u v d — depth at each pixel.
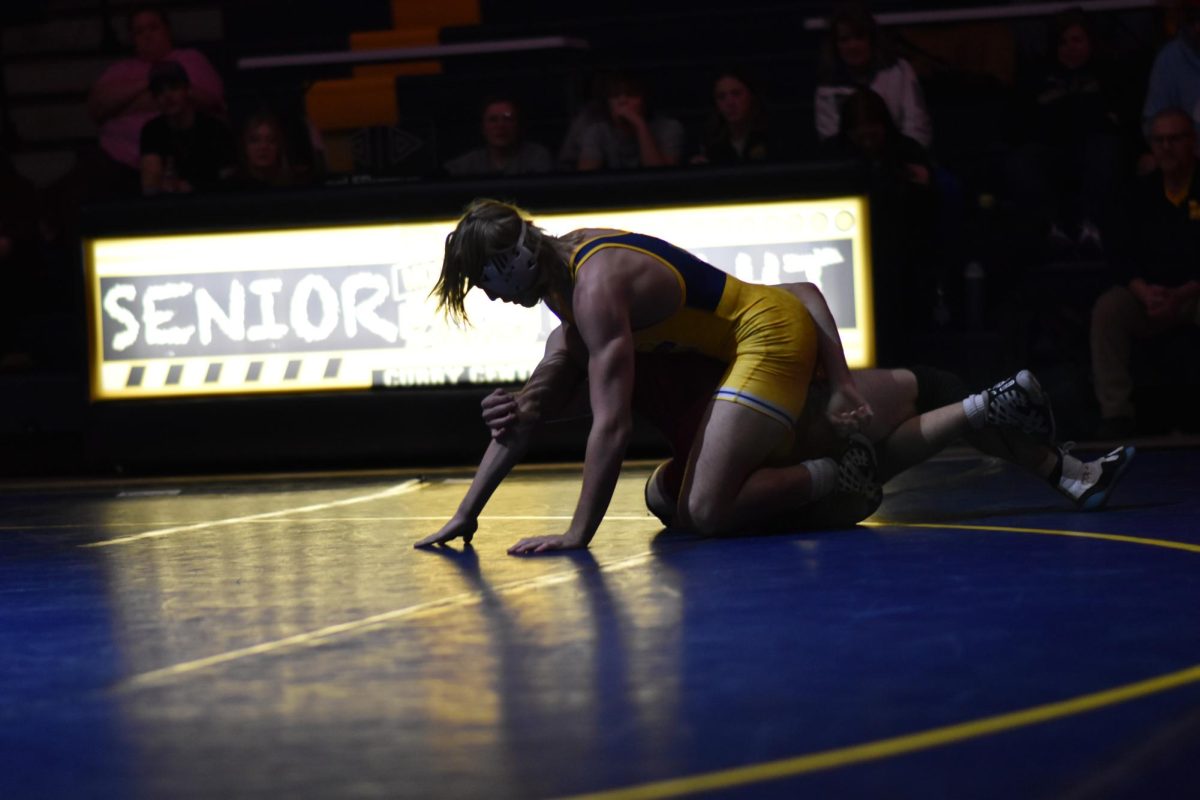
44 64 13.77
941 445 5.46
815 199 8.52
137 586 4.88
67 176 11.36
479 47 10.50
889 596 3.98
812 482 5.21
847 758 2.57
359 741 2.82
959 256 9.62
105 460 9.16
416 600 4.30
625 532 5.63
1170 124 8.82
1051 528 5.12
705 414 5.24
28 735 2.99
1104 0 9.93
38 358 10.77
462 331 8.70
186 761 2.75
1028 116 9.93
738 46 12.22
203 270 9.02
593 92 10.12
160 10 12.73
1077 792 2.36
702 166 8.60
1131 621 3.54
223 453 9.06
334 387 8.95
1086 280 9.05
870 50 9.88
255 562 5.33
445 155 11.44
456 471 8.73
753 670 3.21
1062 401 8.80
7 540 6.39
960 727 2.72
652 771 2.55
